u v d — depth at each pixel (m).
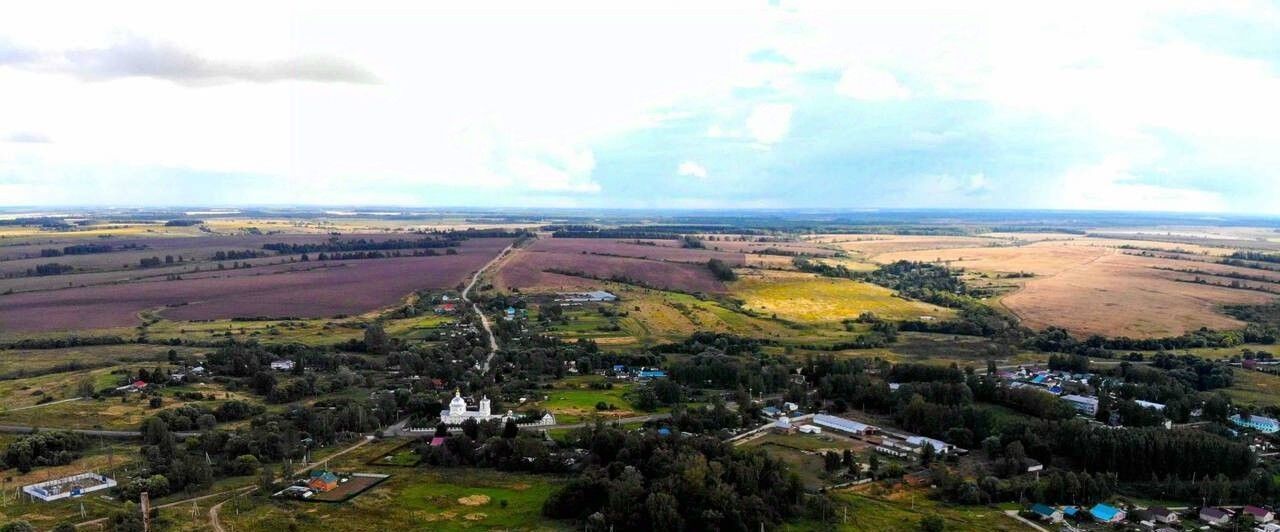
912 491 173.25
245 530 147.62
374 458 192.12
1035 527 154.38
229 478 177.62
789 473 172.88
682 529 148.62
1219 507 162.50
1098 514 158.62
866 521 156.38
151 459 181.50
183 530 147.00
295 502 162.75
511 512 159.25
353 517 155.50
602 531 148.50
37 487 164.88
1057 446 194.75
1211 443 182.00
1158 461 182.38
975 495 166.00
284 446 192.62
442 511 159.25
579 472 181.00
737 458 174.88
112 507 156.50
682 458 169.00
